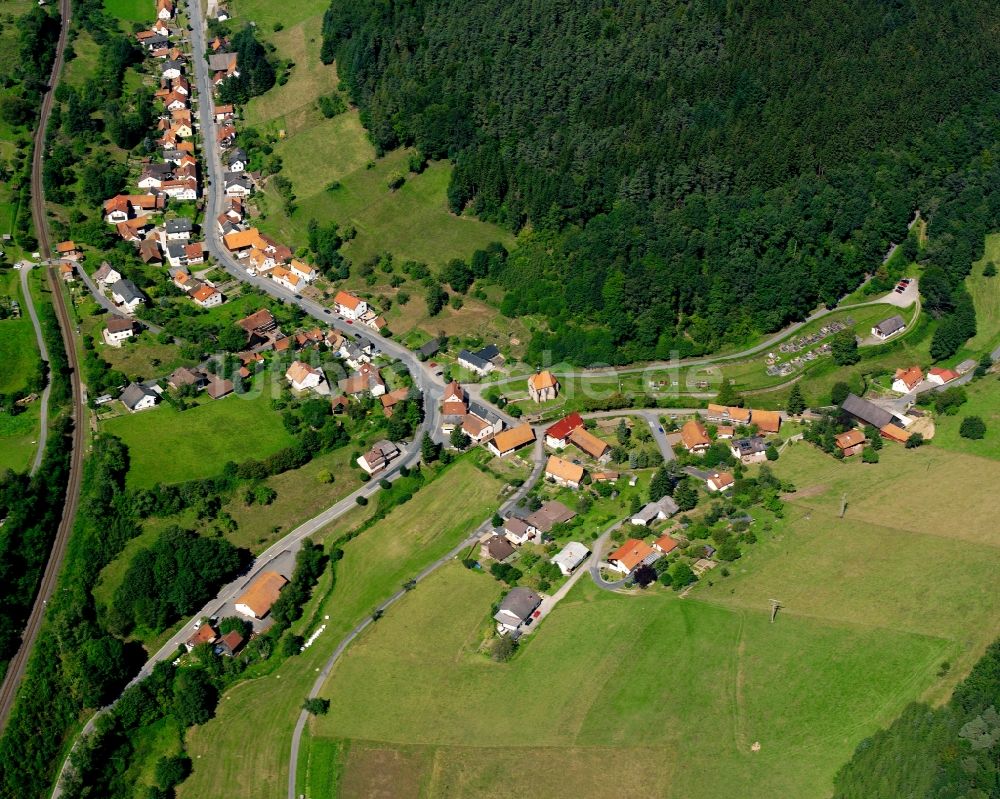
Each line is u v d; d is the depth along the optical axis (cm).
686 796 15788
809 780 15800
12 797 16412
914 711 16262
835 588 18688
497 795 16188
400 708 17675
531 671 17938
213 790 16925
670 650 17875
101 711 17912
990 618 17725
